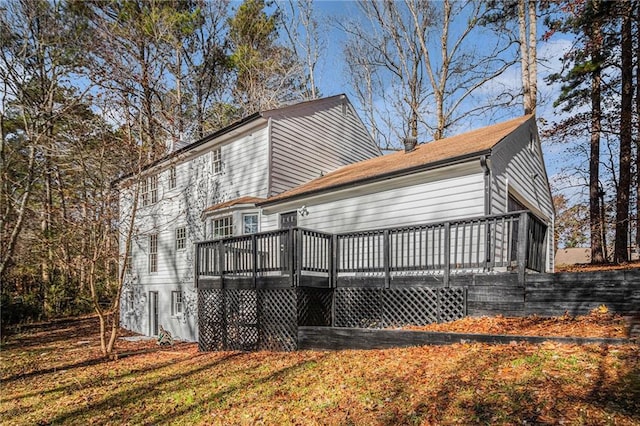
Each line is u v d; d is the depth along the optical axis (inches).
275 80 1008.2
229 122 979.3
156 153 519.5
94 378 314.5
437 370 191.0
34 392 281.7
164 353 425.1
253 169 520.7
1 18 448.8
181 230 613.6
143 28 625.6
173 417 201.9
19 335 610.9
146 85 474.3
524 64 700.0
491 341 212.4
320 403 185.3
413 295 304.0
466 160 322.7
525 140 455.5
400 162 414.9
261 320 352.2
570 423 125.3
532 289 253.3
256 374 259.1
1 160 435.8
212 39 987.3
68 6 529.0
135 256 698.2
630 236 780.0
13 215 500.1
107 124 493.4
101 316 421.7
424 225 299.9
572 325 219.5
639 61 572.7
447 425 141.2
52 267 781.3
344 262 351.3
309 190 434.3
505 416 137.0
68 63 502.3
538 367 167.3
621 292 223.8
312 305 337.1
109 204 462.9
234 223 502.3
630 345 171.3
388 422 153.3
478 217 277.3
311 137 574.2
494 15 757.9
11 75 436.5
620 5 512.4
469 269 317.4
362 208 405.7
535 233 309.0
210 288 402.6
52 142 452.4
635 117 566.9
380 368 215.0
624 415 124.0
